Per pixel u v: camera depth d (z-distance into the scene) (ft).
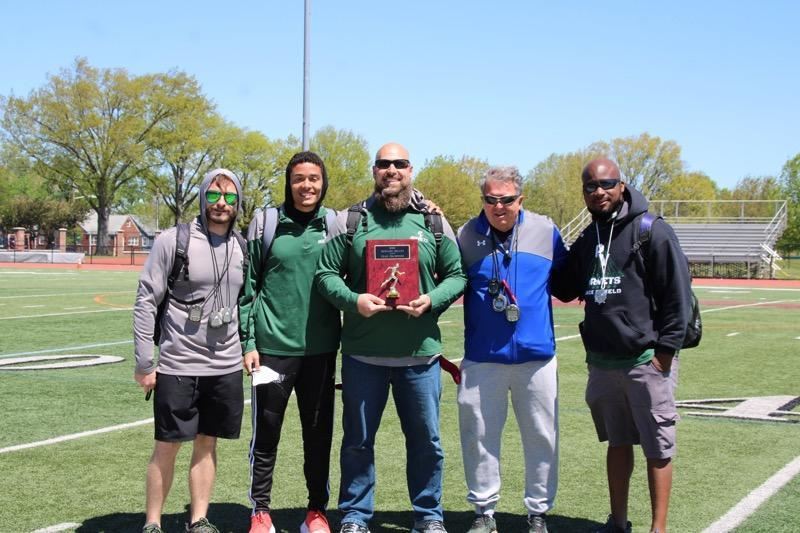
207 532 14.76
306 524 15.39
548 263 15.14
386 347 14.76
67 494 17.51
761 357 39.50
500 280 14.90
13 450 21.02
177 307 14.66
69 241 324.80
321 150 273.13
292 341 15.14
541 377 14.98
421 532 14.97
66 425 23.88
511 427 24.29
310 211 15.28
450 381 32.89
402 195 14.66
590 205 14.33
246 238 15.46
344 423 15.25
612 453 14.96
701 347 43.27
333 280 14.70
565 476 19.33
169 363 14.58
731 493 17.87
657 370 14.03
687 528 15.61
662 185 259.80
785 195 287.89
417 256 14.53
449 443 22.41
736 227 156.97
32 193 324.60
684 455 21.08
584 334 14.79
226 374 14.82
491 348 14.92
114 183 226.99
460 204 211.20
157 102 215.51
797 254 308.19
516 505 17.25
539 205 260.83
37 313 59.41
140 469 19.43
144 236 352.28
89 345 41.93
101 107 215.51
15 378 31.68
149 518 14.69
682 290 13.82
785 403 27.89
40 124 211.41
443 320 57.16
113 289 87.76
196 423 14.75
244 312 15.21
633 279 14.14
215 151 233.14
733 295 91.09
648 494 17.90
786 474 19.34
